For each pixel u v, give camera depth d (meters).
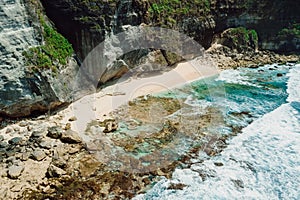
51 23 21.72
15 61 18.19
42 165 15.61
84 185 14.47
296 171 15.74
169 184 14.84
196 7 30.27
